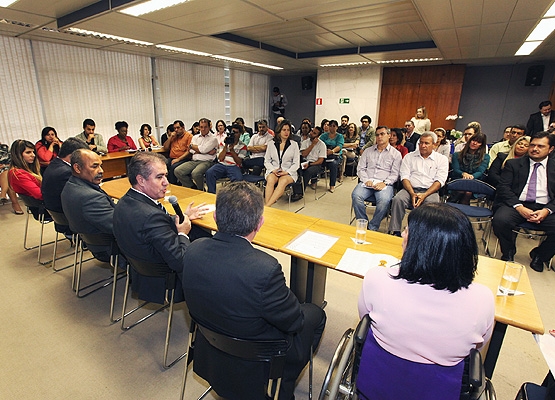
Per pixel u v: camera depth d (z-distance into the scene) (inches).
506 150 163.3
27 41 190.5
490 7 119.6
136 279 70.8
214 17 135.8
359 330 38.7
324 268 84.5
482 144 145.9
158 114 277.7
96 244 79.0
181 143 209.0
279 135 166.1
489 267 60.3
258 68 321.7
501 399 61.1
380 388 37.8
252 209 41.7
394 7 131.8
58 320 82.0
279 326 40.8
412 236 35.8
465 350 33.9
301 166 181.0
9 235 134.0
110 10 124.5
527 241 137.4
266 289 37.9
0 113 185.9
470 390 35.9
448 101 282.8
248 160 190.7
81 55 216.8
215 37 177.2
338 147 218.7
